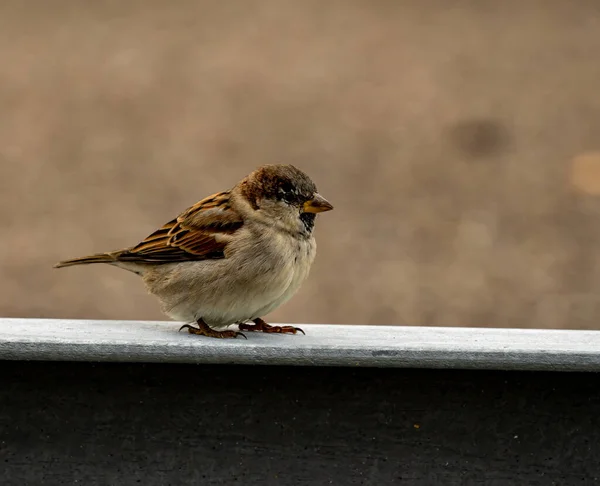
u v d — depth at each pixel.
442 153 18.50
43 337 4.45
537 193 16.44
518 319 11.66
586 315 11.77
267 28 27.91
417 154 18.47
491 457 4.59
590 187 16.66
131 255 5.88
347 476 4.60
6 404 4.55
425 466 4.60
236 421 4.60
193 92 22.27
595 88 22.14
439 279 12.95
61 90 22.03
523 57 24.48
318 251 13.91
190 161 17.89
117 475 4.59
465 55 24.88
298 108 21.25
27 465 4.57
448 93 22.12
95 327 5.05
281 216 5.71
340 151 18.61
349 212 15.54
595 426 4.57
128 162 17.84
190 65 24.20
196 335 5.01
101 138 19.14
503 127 19.88
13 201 15.70
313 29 27.83
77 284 12.81
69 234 14.36
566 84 22.44
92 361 4.47
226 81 23.16
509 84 22.55
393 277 13.00
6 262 13.35
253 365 4.55
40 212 15.31
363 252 13.91
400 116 20.67
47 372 4.55
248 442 4.60
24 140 18.94
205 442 4.59
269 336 5.30
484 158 18.22
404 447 4.59
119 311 11.94
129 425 4.58
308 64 24.42
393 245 14.19
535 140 19.09
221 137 19.33
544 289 12.62
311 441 4.60
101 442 4.57
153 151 18.50
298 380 4.59
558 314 11.81
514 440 4.58
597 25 27.12
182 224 5.79
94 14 28.56
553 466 4.58
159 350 4.41
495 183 16.91
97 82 22.72
